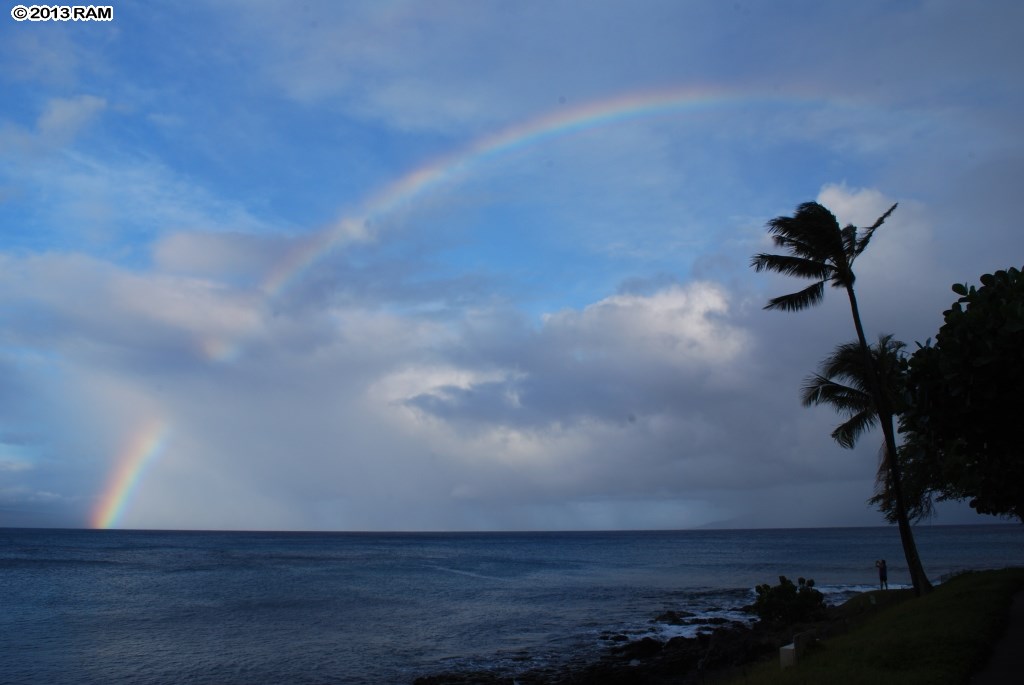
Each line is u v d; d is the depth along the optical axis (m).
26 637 38.62
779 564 100.94
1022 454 11.34
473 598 60.03
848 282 29.66
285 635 40.19
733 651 29.08
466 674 29.78
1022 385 10.36
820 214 28.86
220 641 38.06
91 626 42.62
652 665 29.72
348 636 40.12
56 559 104.12
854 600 36.72
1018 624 19.62
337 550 156.88
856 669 14.32
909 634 17.45
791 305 30.53
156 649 35.62
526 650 36.09
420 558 125.94
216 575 80.00
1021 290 10.95
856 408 31.97
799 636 18.03
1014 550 114.25
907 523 29.66
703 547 182.88
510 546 198.75
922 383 11.45
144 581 71.62
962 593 25.67
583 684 26.98
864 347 29.33
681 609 52.66
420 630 42.56
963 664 14.09
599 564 109.88
